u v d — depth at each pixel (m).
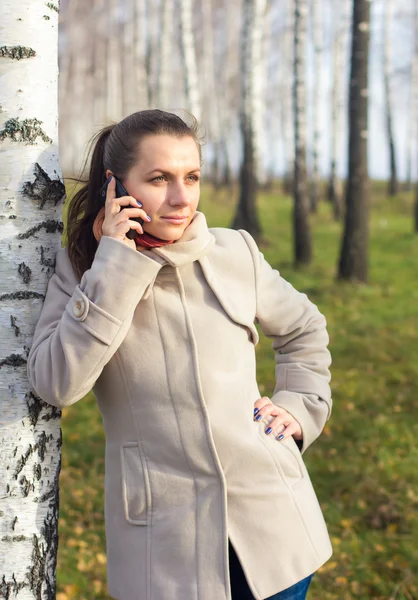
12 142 2.02
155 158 1.89
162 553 1.95
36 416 2.05
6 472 2.02
